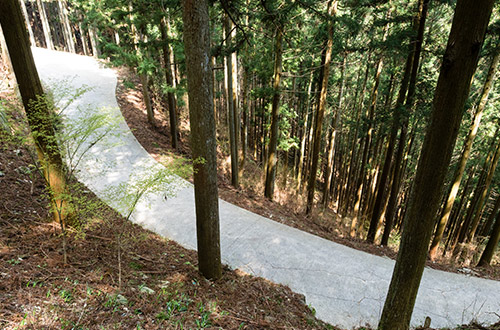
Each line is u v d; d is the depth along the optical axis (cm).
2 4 312
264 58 1175
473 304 573
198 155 388
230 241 684
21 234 402
